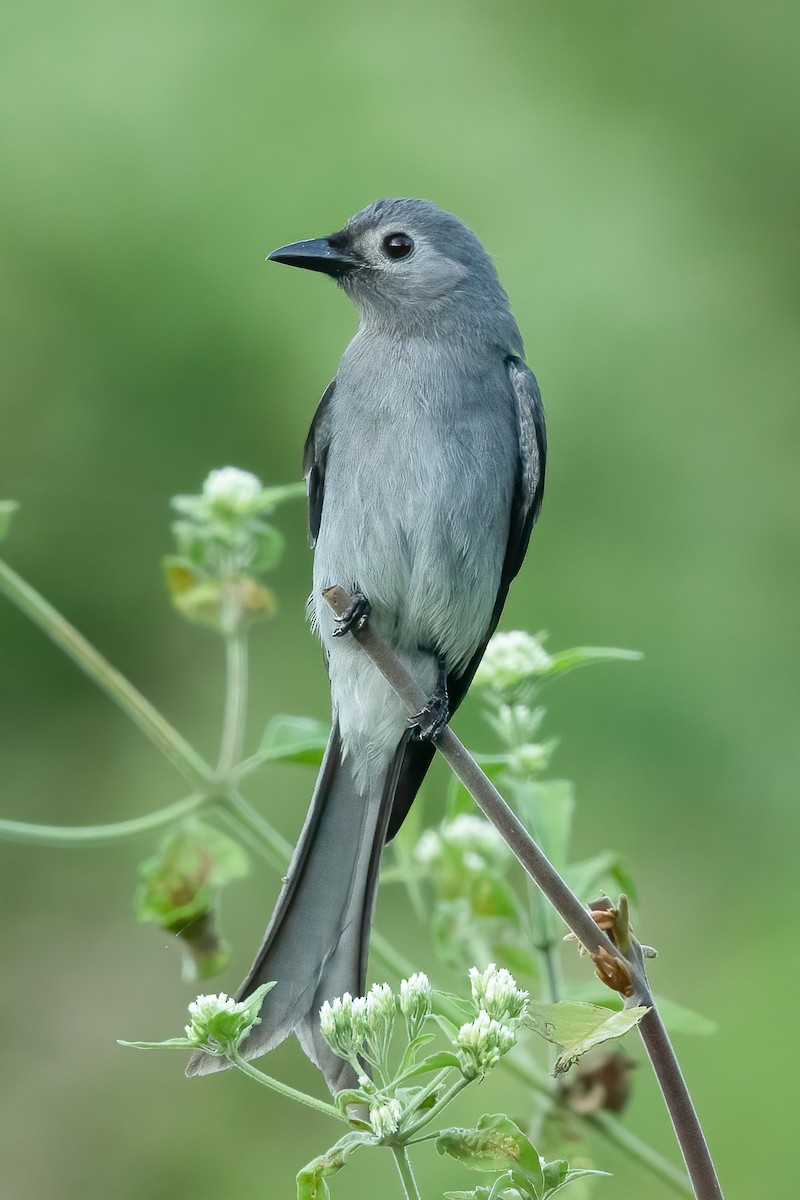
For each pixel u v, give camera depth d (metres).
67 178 13.75
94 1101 11.74
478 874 6.25
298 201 13.73
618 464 13.46
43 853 12.88
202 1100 11.30
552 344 13.71
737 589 13.08
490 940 6.34
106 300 13.61
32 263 13.65
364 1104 4.04
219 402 13.55
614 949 3.95
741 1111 10.17
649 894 11.62
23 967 12.41
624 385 13.71
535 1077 6.04
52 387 13.56
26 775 13.04
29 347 13.59
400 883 11.09
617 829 11.79
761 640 12.83
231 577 6.62
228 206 13.69
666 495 13.40
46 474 13.49
